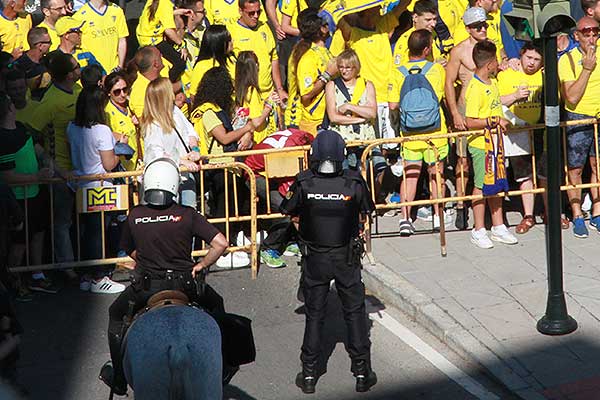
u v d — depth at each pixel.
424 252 21.38
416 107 21.59
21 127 20.09
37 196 20.27
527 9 17.45
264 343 18.55
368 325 19.05
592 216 22.38
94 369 17.88
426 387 16.92
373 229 22.62
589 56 21.08
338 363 17.86
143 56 21.84
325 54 22.69
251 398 16.75
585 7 22.27
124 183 21.12
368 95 21.84
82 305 20.25
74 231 21.81
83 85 21.48
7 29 26.39
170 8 26.02
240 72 21.91
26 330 19.20
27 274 20.86
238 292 20.55
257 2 25.61
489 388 16.84
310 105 22.70
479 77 21.36
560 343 17.77
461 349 17.81
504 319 18.56
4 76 21.09
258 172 21.48
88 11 26.45
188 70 25.83
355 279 16.72
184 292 14.87
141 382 13.00
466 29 22.95
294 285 20.83
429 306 19.03
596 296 19.25
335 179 16.53
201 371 13.01
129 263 21.14
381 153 22.59
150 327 13.27
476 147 21.55
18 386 16.06
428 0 23.08
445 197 22.86
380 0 22.92
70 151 20.97
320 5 27.75
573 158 22.00
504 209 23.66
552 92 17.50
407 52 23.38
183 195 20.34
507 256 21.09
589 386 16.52
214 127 21.19
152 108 19.81
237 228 22.20
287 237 21.30
